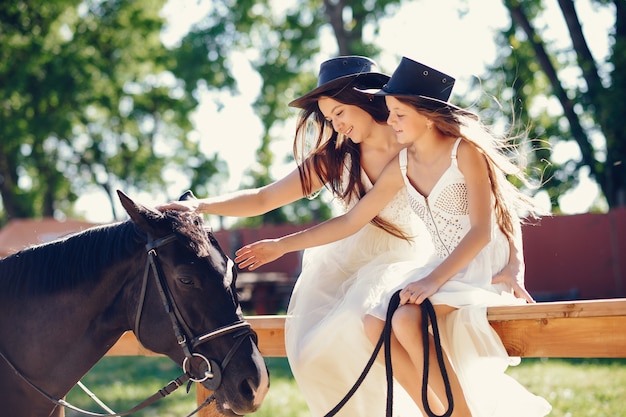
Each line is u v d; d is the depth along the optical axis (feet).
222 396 9.21
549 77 57.26
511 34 60.90
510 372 28.71
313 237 11.44
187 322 9.34
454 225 10.64
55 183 93.20
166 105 90.79
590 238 53.93
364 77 11.59
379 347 9.82
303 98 11.72
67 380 9.91
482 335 9.70
